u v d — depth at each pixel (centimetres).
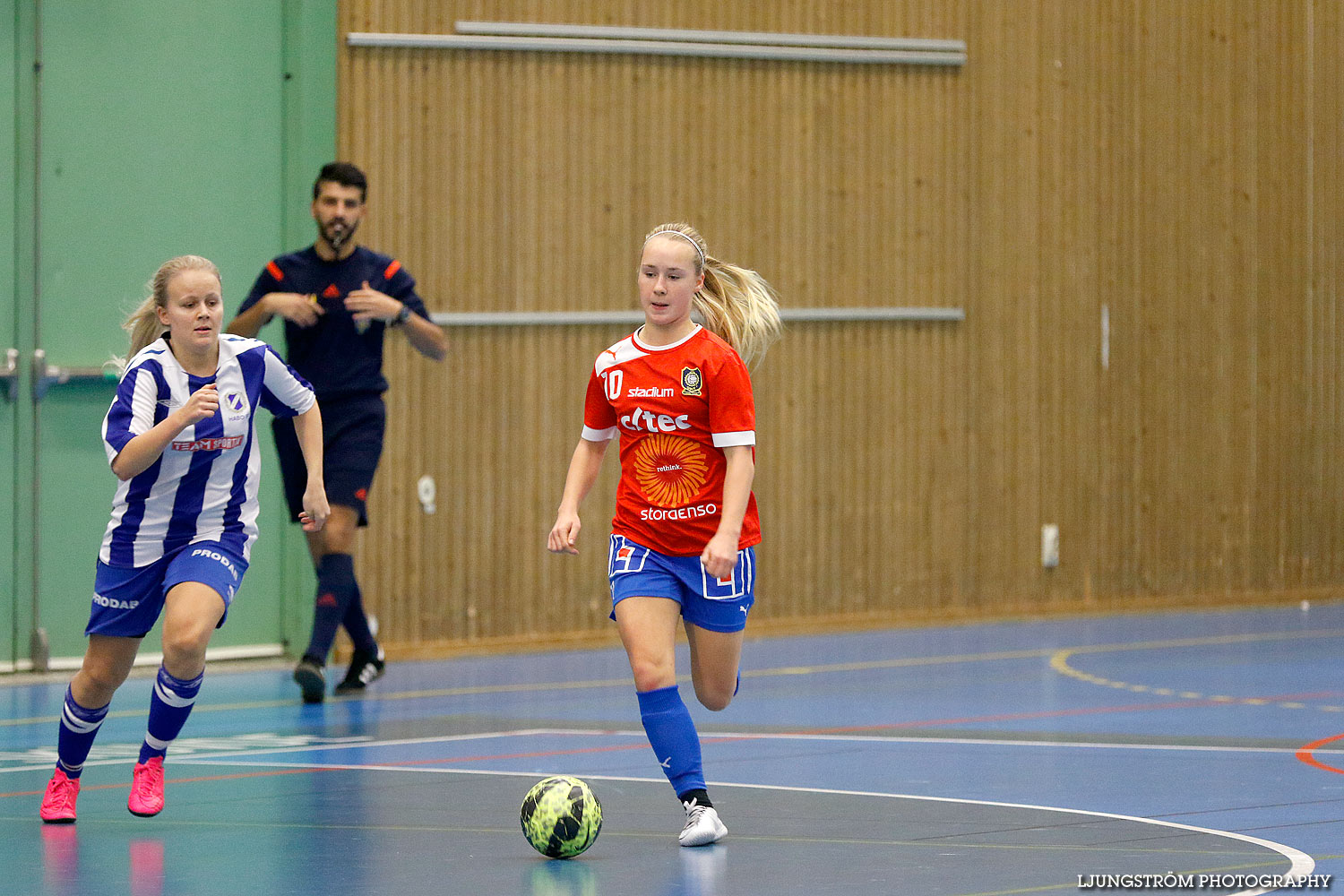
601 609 2800
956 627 3012
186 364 1302
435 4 2639
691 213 2820
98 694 1298
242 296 2550
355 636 2273
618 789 1466
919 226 2991
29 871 1112
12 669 2414
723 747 1720
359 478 2134
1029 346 3097
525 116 2705
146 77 2478
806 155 2900
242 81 2544
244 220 2553
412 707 2095
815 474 2925
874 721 1925
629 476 1257
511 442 2716
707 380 1220
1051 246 3108
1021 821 1294
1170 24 3203
